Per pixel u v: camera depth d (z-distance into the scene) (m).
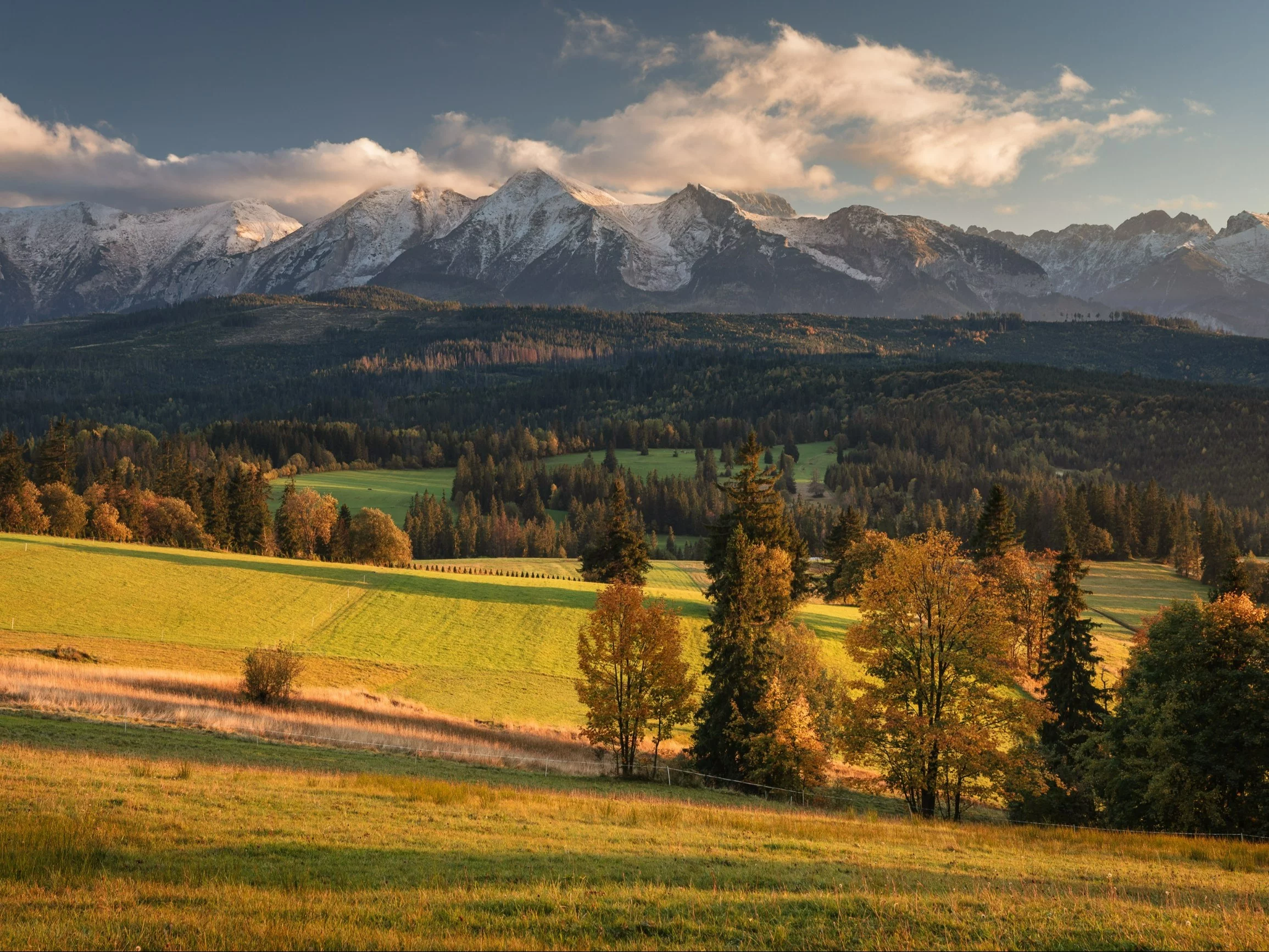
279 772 27.88
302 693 52.75
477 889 14.66
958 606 39.50
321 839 18.05
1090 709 47.56
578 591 96.31
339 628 77.75
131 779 23.12
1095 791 37.50
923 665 40.38
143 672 50.81
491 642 77.25
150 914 12.48
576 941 12.12
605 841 20.45
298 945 11.34
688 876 16.83
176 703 43.12
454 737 47.12
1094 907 15.06
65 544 94.19
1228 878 20.73
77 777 22.38
